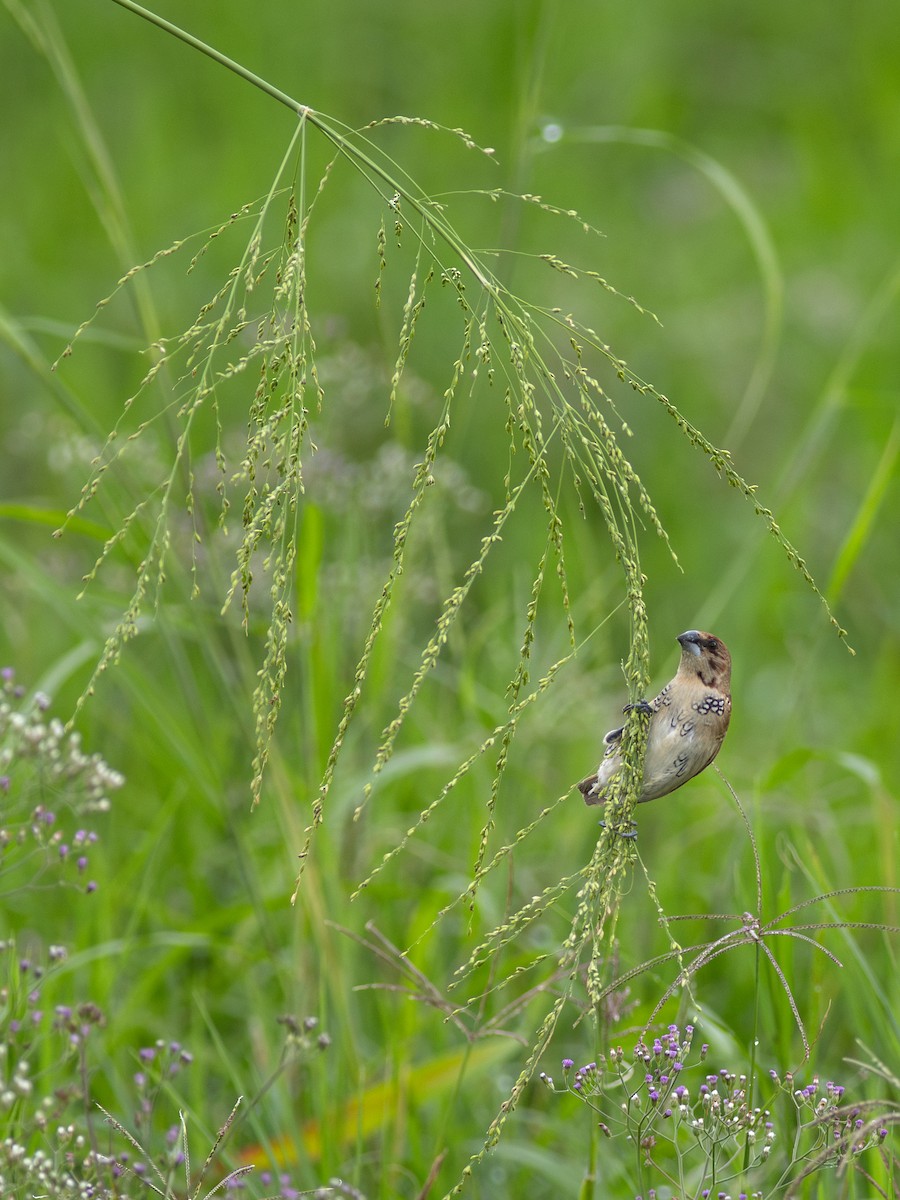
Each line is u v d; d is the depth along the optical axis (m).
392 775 10.16
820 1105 6.03
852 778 11.95
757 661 14.72
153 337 9.62
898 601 15.78
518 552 14.96
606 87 24.86
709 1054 8.47
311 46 24.69
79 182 21.66
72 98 9.58
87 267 19.86
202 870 10.65
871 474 16.98
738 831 10.36
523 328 5.04
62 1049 8.15
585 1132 8.23
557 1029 8.98
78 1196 6.03
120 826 11.16
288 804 8.95
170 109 23.92
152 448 11.64
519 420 5.03
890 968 8.31
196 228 20.48
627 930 9.65
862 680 14.46
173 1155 6.55
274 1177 7.66
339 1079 8.16
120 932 9.90
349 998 9.01
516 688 5.09
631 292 20.22
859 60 26.03
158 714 9.51
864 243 21.38
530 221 21.06
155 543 5.03
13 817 7.97
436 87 24.23
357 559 11.08
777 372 18.91
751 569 14.95
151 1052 7.30
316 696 9.69
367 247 19.59
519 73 11.12
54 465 12.02
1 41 24.69
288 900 9.41
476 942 9.46
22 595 13.30
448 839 11.02
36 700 7.40
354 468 11.10
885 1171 6.72
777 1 27.33
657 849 11.33
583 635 12.04
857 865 10.51
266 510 4.79
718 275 21.14
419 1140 8.39
